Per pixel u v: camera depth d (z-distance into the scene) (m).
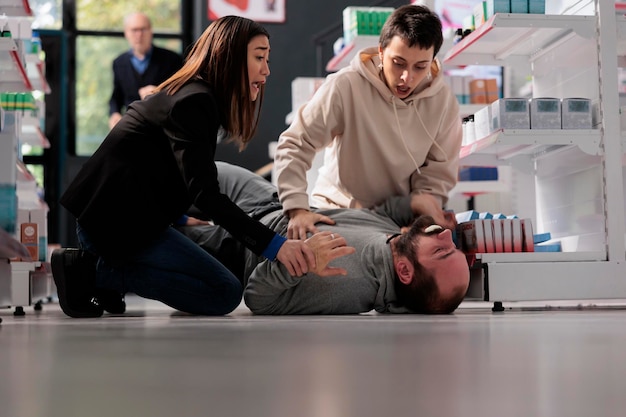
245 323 2.52
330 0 9.82
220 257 3.54
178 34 9.70
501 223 3.57
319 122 3.50
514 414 0.77
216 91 3.12
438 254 3.04
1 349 1.58
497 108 3.84
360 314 3.18
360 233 3.22
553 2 4.37
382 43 3.50
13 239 1.84
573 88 4.20
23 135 6.00
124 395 0.92
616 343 1.61
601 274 3.61
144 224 3.16
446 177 3.74
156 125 3.10
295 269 2.95
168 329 2.21
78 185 3.18
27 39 5.43
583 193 4.13
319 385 0.99
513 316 2.89
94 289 3.29
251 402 0.85
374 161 3.64
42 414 0.79
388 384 1.00
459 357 1.34
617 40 4.05
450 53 4.61
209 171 3.01
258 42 3.13
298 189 3.38
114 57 9.56
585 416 0.76
